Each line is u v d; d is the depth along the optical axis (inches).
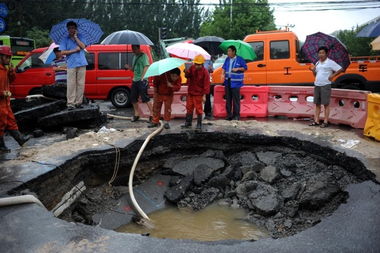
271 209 210.2
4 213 149.3
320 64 291.4
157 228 203.9
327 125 302.7
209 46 367.2
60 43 300.2
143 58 313.1
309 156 259.3
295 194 222.2
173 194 235.6
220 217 215.9
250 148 284.4
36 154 227.1
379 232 135.0
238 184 248.4
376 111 256.2
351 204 161.6
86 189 235.3
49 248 125.2
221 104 354.6
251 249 125.1
